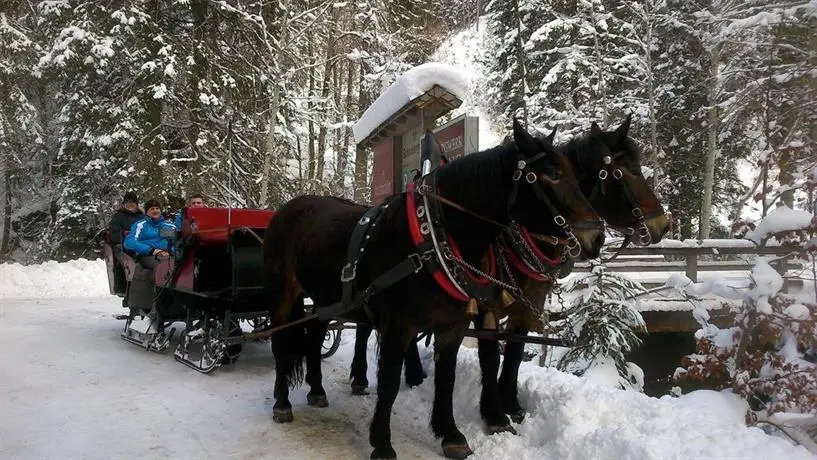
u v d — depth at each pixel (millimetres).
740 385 5324
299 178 18656
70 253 19688
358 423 5031
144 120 15844
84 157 17953
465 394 5176
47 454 4262
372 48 20656
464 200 3836
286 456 4293
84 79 16297
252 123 16516
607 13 18969
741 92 15812
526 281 4547
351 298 4242
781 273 6754
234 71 16094
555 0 19969
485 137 23328
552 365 7848
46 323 9812
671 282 7488
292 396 5805
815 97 10547
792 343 5309
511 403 4875
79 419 5020
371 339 8117
